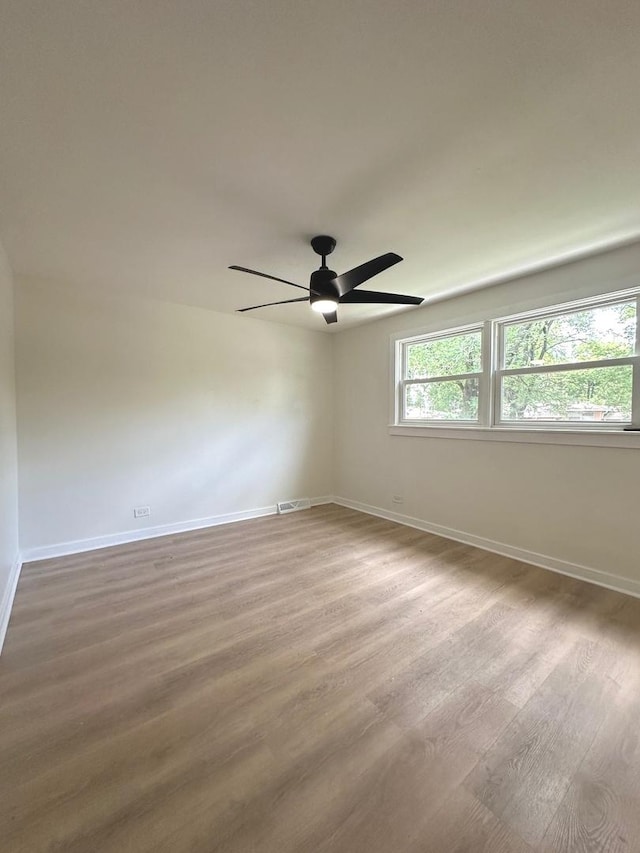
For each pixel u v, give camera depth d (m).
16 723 1.55
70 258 2.76
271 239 2.45
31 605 2.48
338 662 1.92
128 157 1.66
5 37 1.11
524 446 3.18
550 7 1.05
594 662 1.91
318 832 1.15
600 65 1.23
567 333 2.96
